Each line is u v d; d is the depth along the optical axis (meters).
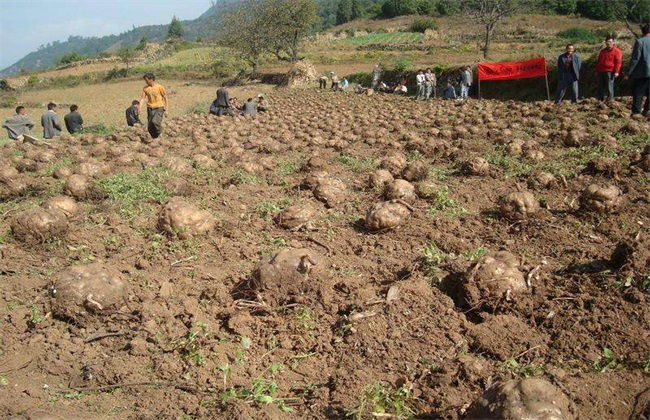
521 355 4.21
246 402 3.78
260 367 4.24
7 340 4.65
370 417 3.59
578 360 4.07
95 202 8.71
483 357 4.23
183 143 15.65
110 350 4.52
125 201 8.44
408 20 110.44
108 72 66.81
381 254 6.30
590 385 3.75
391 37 86.38
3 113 38.88
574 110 17.20
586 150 10.98
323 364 4.27
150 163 11.48
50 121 18.81
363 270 5.84
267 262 5.21
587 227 6.70
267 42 55.28
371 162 11.52
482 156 11.20
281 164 11.68
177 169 10.59
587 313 4.60
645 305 4.60
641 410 3.51
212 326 4.70
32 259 6.37
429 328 4.56
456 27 86.19
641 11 49.22
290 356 4.36
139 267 6.12
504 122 16.55
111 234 7.10
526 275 5.10
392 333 4.50
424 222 7.21
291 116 24.08
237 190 9.34
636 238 5.30
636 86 14.77
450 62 41.94
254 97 39.00
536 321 4.62
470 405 3.41
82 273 5.04
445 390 3.81
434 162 11.25
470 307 4.84
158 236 6.86
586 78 24.73
